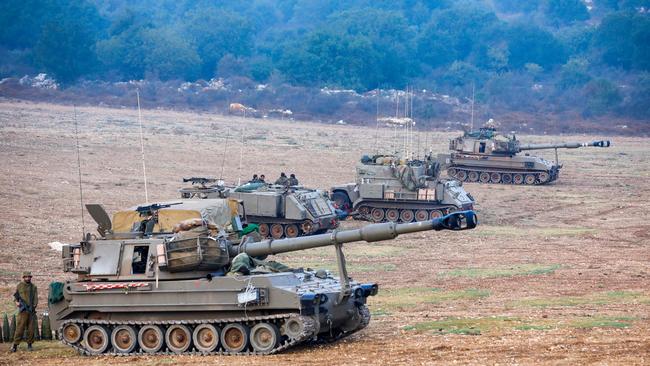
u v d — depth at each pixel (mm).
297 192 170375
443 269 135000
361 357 77562
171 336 84688
